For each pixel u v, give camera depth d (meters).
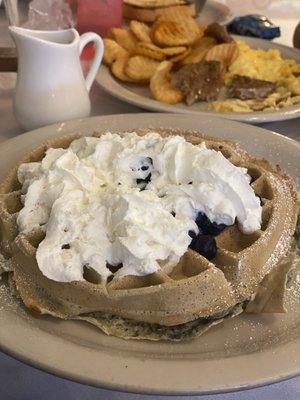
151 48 0.54
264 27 0.67
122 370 0.24
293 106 0.47
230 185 0.29
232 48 0.57
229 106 0.49
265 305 0.28
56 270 0.27
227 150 0.35
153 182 0.30
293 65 0.58
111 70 0.53
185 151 0.31
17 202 0.32
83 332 0.27
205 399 0.27
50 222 0.28
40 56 0.40
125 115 0.42
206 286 0.27
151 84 0.50
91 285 0.27
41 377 0.28
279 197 0.32
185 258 0.28
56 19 0.56
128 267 0.27
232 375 0.24
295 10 0.77
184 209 0.29
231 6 0.77
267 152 0.40
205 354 0.26
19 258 0.29
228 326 0.28
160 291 0.26
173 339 0.27
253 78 0.54
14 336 0.25
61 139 0.36
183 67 0.55
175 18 0.61
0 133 0.44
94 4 0.60
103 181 0.30
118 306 0.27
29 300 0.27
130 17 0.65
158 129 0.38
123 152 0.31
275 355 0.25
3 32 0.55
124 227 0.27
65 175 0.30
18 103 0.42
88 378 0.23
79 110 0.43
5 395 0.28
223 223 0.29
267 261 0.29
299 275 0.31
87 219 0.28
